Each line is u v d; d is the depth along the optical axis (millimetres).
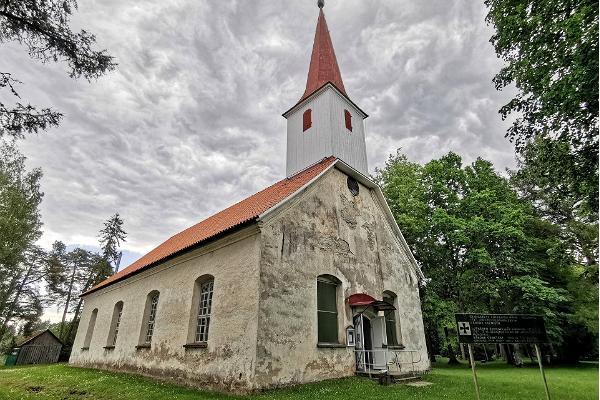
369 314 13641
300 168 17469
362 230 15039
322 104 17344
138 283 16641
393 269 16109
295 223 11758
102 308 19828
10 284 28453
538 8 9453
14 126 6812
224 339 10203
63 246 46281
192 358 11133
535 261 23062
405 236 24969
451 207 24859
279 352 9633
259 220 10398
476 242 22719
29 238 28031
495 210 23266
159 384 11297
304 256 11609
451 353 24078
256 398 8297
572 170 10195
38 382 12625
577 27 8172
